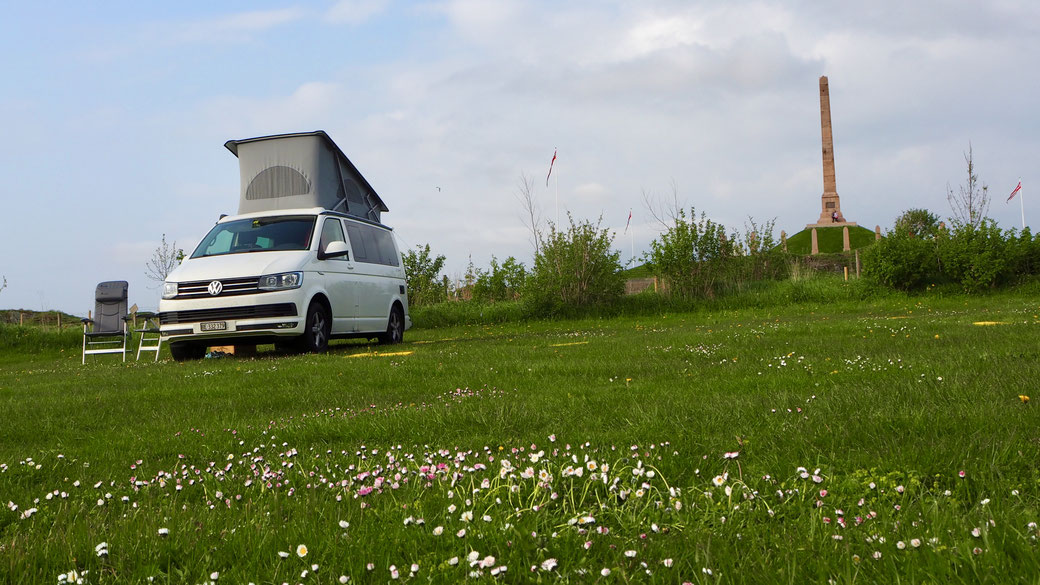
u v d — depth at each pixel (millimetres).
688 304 24516
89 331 15281
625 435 4199
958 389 4980
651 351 9281
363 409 5797
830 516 2646
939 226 27359
